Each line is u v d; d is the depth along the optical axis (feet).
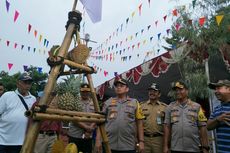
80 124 14.90
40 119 6.19
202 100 27.86
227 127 10.69
